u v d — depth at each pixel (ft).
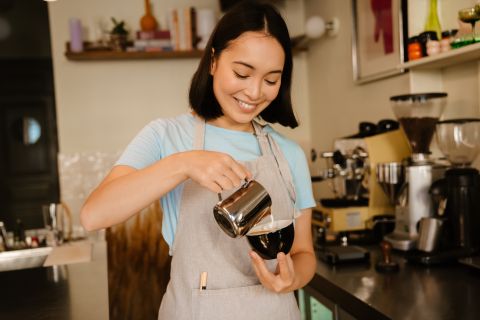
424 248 5.41
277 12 3.49
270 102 3.75
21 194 11.41
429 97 5.97
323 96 10.44
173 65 10.95
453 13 6.33
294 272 3.25
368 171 6.73
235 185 2.97
